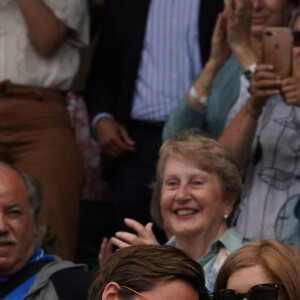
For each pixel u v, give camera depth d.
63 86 20.19
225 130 15.91
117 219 19.98
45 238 16.86
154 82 19.86
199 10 19.69
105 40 20.59
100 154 22.16
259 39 17.36
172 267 8.76
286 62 15.23
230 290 10.23
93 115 20.61
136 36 20.08
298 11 16.09
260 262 10.45
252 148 15.74
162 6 19.95
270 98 15.93
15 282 14.41
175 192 14.12
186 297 8.70
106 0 20.59
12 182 14.70
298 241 14.97
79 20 20.23
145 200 19.72
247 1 16.34
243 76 16.80
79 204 19.75
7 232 14.41
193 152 14.14
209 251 13.81
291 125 15.59
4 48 19.73
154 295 8.66
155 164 19.72
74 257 19.30
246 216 15.41
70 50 20.33
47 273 14.36
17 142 19.56
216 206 14.10
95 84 20.73
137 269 8.80
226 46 17.19
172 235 15.16
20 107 19.61
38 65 19.84
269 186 15.41
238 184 14.30
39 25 19.70
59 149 19.64
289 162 15.43
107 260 9.17
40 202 15.14
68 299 14.11
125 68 20.14
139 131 19.92
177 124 17.53
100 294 9.02
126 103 20.09
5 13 19.72
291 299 10.27
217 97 17.08
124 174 19.94
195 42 19.70
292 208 15.15
